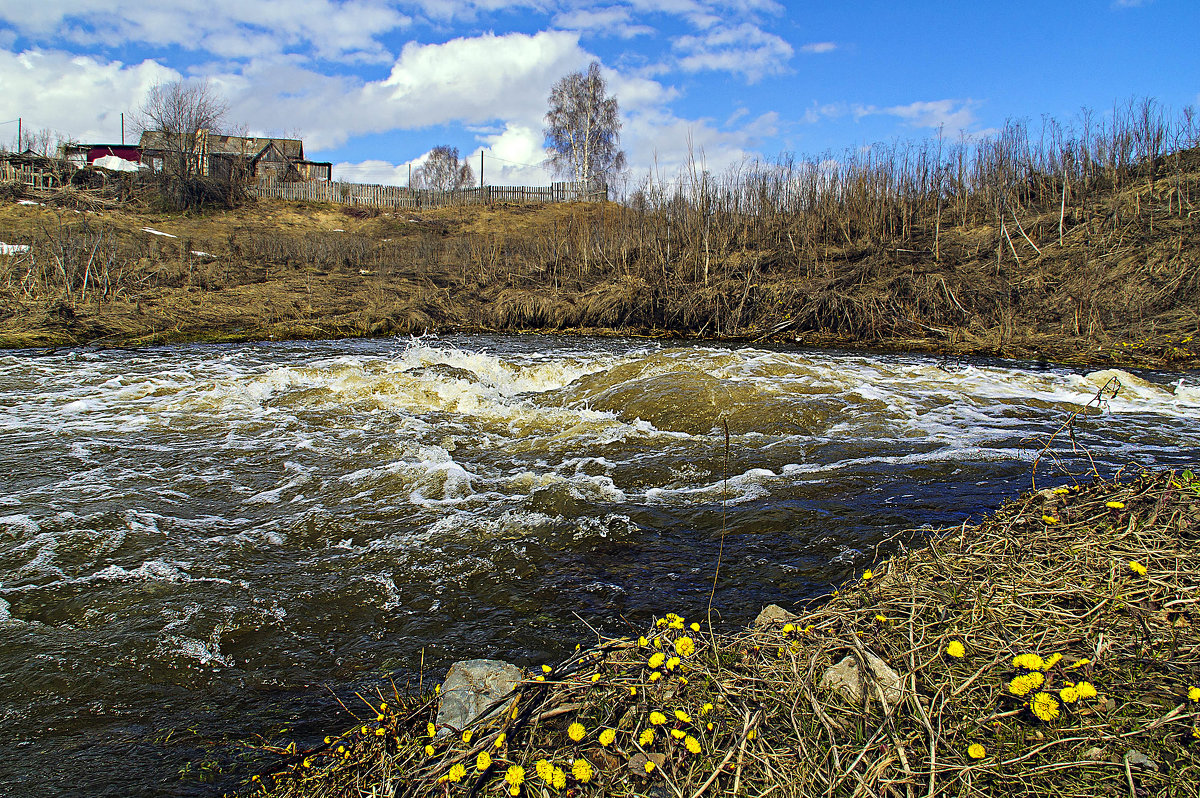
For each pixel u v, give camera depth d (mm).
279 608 3258
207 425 6797
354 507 4559
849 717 2035
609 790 1843
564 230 24422
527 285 19641
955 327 14086
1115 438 5941
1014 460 5273
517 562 3707
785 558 3652
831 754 1888
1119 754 1776
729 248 19203
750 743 1954
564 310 17391
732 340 15305
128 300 15938
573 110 41219
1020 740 1874
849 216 19156
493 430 6801
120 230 25062
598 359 10312
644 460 5570
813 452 5625
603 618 3105
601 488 4879
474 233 32719
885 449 5668
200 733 2408
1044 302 14219
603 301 17297
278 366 10273
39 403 7602
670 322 16656
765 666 2309
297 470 5379
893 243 17688
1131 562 2557
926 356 12508
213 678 2744
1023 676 1967
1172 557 2611
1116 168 17859
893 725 1959
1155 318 12719
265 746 2320
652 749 1982
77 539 3967
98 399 7848
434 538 4043
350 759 2178
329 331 15648
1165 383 9328
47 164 28844
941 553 3092
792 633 2498
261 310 16484
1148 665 2074
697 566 3611
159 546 3914
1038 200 18578
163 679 2730
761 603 3186
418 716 2344
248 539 4055
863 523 4043
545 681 2375
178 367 10164
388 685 2658
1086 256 15133
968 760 1817
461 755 2051
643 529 4129
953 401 7281
